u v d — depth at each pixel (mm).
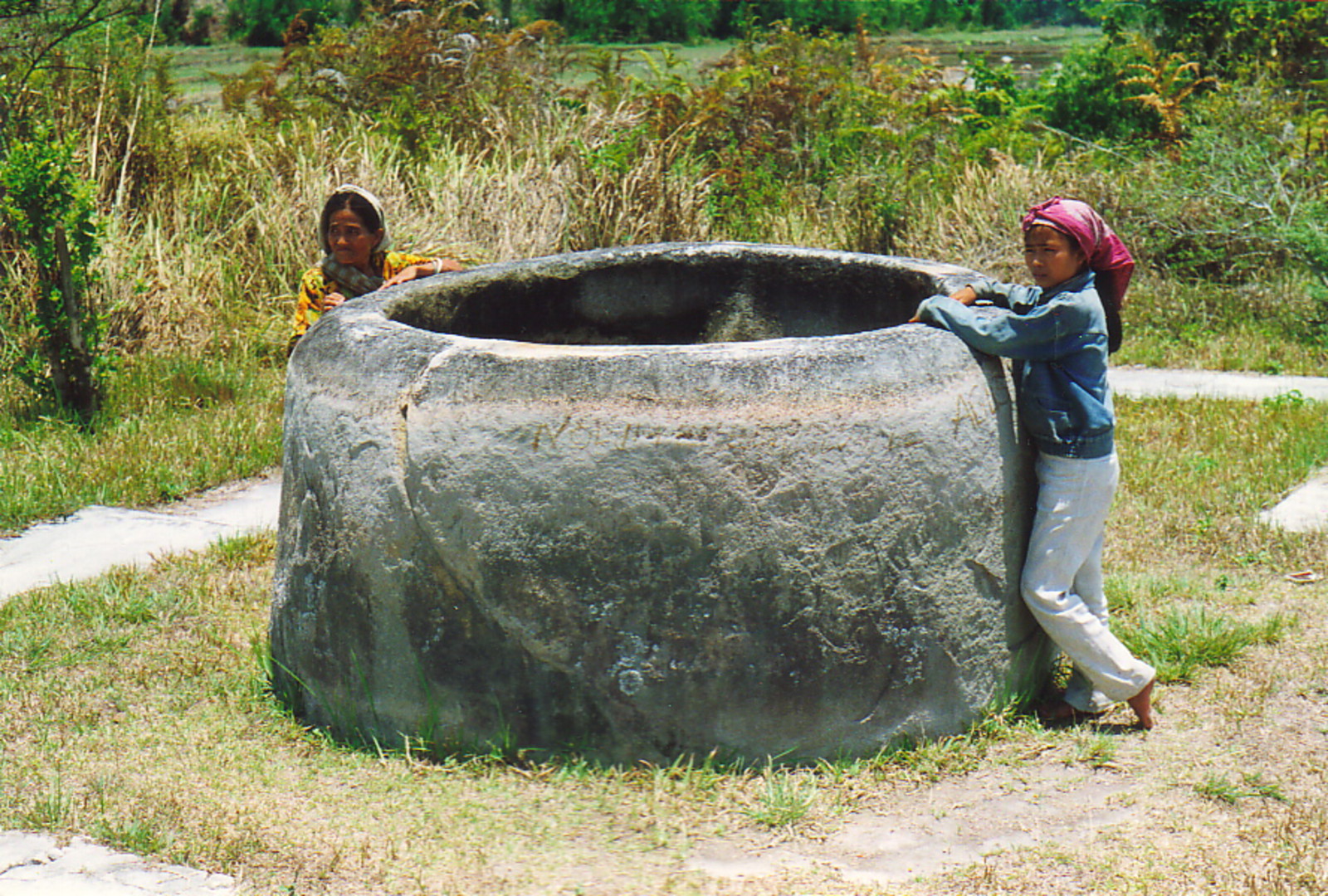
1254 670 4715
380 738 4164
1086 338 4027
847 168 12836
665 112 13320
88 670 4816
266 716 4414
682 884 3420
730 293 5375
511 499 3820
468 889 3416
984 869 3473
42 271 7871
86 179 10211
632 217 10945
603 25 29797
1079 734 4242
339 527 4090
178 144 11328
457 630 3957
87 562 6039
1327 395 8648
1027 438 4211
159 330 9445
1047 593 4156
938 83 16625
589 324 5406
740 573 3801
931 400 3914
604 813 3771
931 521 3941
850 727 3975
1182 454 7281
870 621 3918
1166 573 5715
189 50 26141
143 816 3766
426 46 13938
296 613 4332
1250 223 11125
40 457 7301
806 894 3379
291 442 4348
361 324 4285
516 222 10859
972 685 4137
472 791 3891
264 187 10891
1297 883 3365
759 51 16656
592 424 3766
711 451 3742
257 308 10156
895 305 5070
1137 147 14211
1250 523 6234
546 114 13000
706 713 3889
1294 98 14086
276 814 3787
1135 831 3670
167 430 7879
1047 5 45000
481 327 5219
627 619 3844
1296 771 4000
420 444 3887
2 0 9883
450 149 12266
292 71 14297
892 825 3723
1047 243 4008
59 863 3529
